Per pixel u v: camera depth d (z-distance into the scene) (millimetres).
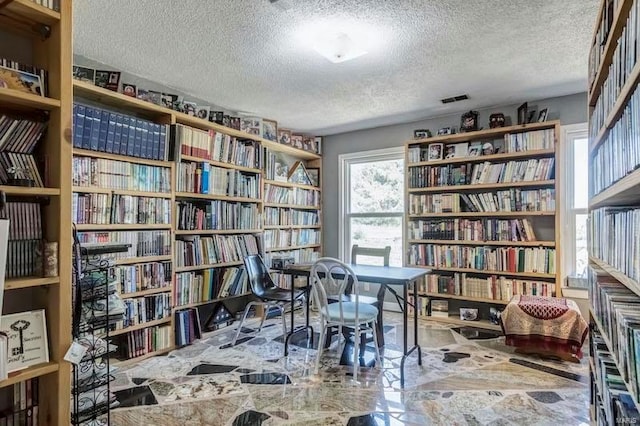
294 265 3439
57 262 1437
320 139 5199
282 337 3457
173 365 2795
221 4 2057
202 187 3445
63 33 1454
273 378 2566
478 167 3908
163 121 3223
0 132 1379
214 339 3402
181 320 3184
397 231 4695
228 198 3729
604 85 1510
